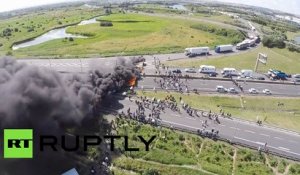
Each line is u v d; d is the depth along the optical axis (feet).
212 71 603.26
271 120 477.36
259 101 527.40
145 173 356.59
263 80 596.29
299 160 387.34
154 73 587.68
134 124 428.56
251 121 466.29
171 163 372.38
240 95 539.29
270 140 423.23
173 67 631.15
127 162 372.99
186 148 395.96
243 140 417.49
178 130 425.69
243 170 367.45
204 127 437.58
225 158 384.06
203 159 380.78
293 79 613.93
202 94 530.27
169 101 495.00
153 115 453.17
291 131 450.30
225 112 484.33
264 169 371.35
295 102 534.37
